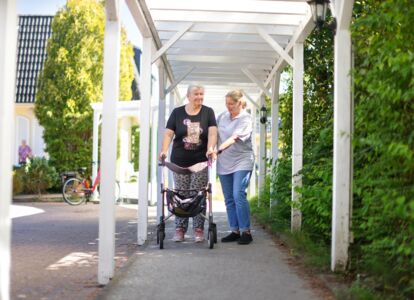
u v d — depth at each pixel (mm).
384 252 4480
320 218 6395
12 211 12828
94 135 16484
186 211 6734
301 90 7715
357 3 6773
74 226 9688
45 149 20312
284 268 5430
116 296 4289
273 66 10688
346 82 5105
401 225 4223
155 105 15727
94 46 20391
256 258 5996
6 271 3150
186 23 8203
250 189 15664
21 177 17562
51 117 20109
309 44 9484
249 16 8062
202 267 5473
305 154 7977
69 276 5230
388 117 4234
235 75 12023
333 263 5098
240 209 7145
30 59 26875
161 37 9180
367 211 4652
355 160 5262
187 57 10508
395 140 4102
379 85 4117
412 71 3801
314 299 4227
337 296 4152
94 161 16453
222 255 6195
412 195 3867
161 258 5988
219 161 7426
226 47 9688
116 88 4883
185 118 7246
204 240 7469
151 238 7895
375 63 4438
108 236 4836
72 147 20188
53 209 13555
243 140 7184
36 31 27953
